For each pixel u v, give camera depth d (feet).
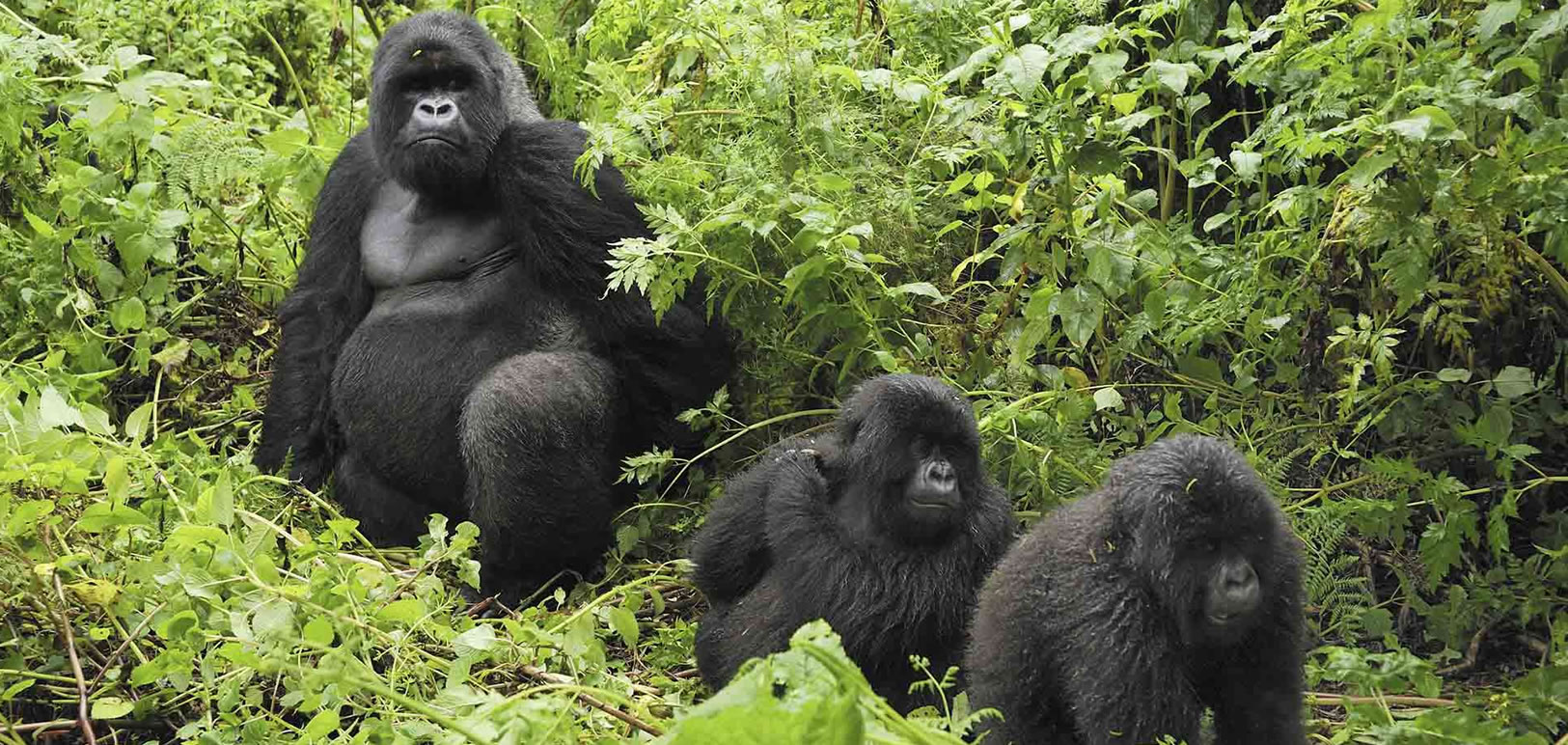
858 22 30.71
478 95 28.78
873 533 22.63
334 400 29.37
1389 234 23.03
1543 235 25.71
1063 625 18.78
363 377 28.86
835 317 27.27
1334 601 24.70
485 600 26.68
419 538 28.17
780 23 28.73
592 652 23.11
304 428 30.30
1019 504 26.22
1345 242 24.07
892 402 22.33
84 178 30.99
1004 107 26.73
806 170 28.35
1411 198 22.82
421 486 28.73
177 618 21.66
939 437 22.18
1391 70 24.97
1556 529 25.38
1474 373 26.11
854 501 22.86
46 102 33.76
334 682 20.27
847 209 27.09
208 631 21.79
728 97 29.48
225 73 38.73
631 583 25.86
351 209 30.53
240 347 33.63
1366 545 26.71
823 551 22.79
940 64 30.12
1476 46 24.41
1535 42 23.57
